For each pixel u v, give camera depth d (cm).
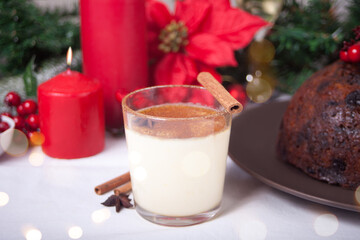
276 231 46
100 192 51
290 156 53
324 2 70
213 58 64
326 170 50
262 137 59
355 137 49
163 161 44
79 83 57
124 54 61
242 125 61
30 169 56
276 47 72
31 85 63
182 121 43
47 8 72
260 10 70
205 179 45
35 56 70
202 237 45
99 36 60
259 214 48
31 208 49
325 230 46
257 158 54
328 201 45
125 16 60
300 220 47
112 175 55
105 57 61
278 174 51
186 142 43
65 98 56
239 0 70
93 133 58
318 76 53
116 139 64
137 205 48
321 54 71
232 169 56
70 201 50
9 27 66
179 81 64
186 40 66
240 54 73
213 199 46
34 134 60
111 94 62
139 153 45
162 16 65
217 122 44
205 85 47
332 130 50
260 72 73
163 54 67
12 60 69
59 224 47
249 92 72
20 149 59
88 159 58
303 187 48
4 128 57
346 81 51
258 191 52
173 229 46
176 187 45
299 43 68
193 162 44
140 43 62
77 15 73
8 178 54
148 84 68
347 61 52
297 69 74
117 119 63
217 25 66
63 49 70
